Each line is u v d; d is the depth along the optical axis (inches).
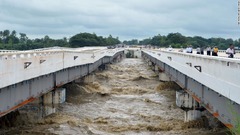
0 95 838.5
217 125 1227.2
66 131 1132.5
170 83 2230.6
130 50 7736.2
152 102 1740.9
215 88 810.2
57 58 1419.8
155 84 2514.8
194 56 1179.9
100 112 1492.4
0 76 802.2
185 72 1267.2
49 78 1358.3
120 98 1867.6
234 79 733.9
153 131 1176.8
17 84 956.0
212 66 930.7
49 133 1096.2
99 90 2123.5
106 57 3858.3
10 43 5797.2
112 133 1131.3
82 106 1608.0
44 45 6683.1
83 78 2370.8
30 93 1082.7
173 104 1676.9
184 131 1170.0
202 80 962.1
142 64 4933.6
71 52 1747.0
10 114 1202.0
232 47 1456.7
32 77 1050.7
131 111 1526.8
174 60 1772.9
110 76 2940.5
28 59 1007.0
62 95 1567.4
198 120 1254.3
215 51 1587.1
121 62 5423.2
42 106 1406.3
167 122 1302.9
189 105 1298.0
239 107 689.6
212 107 906.1
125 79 2822.3
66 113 1429.6
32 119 1264.8
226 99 752.3
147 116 1406.3
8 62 851.4
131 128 1198.3
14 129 1133.7
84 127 1188.5
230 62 765.3
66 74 1694.1
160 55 2546.8
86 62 2215.8
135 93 2069.4
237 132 521.7
